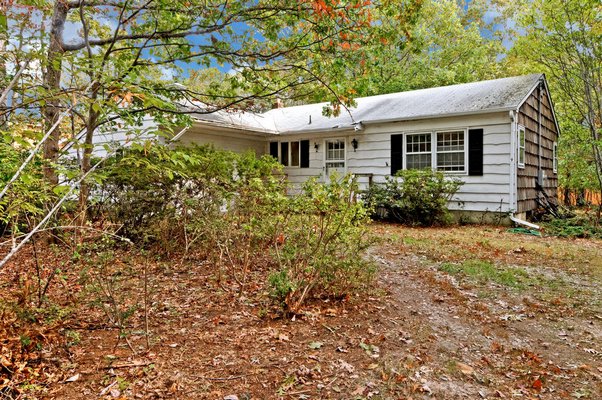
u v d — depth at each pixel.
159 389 2.54
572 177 15.16
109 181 6.12
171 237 6.23
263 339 3.31
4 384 2.47
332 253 4.18
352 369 2.85
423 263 6.11
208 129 12.74
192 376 2.71
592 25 10.96
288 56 6.47
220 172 5.90
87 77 3.44
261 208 4.89
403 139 11.98
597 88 11.96
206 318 3.79
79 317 3.72
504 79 12.71
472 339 3.48
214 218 5.52
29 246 6.29
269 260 5.78
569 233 9.30
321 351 3.12
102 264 3.94
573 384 2.76
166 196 6.21
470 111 10.45
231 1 5.79
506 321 3.90
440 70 22.70
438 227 10.34
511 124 10.15
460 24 25.08
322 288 4.34
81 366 2.82
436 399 2.53
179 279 5.06
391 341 3.36
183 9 5.83
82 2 4.20
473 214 10.88
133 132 2.83
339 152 13.66
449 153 11.31
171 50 6.52
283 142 14.90
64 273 4.64
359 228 4.55
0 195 2.04
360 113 13.38
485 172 10.63
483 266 5.88
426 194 10.36
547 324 3.84
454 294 4.64
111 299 3.48
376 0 6.30
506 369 2.97
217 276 5.12
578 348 3.34
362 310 4.02
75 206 5.41
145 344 3.21
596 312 4.15
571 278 5.41
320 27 5.82
